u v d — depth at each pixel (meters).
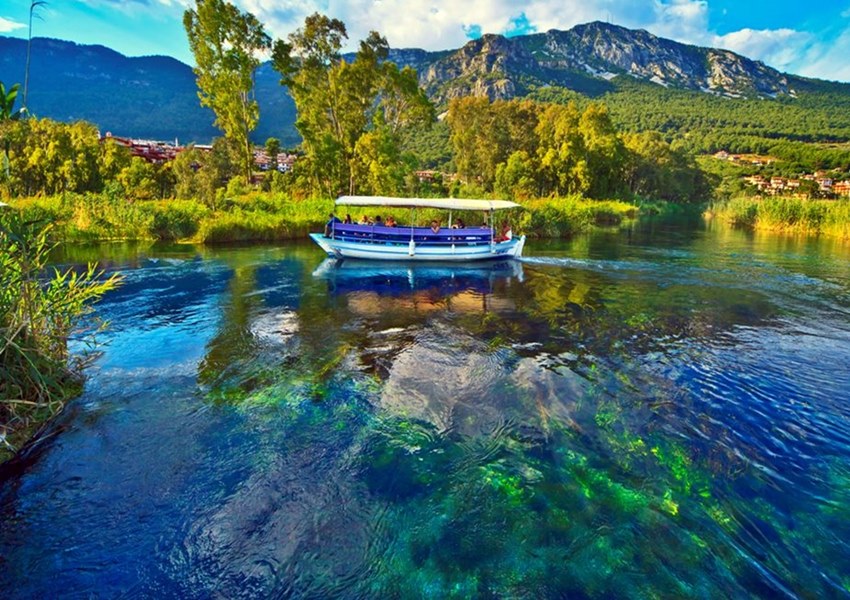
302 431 6.22
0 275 5.96
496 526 4.53
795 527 4.56
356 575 4.00
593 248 25.97
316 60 37.56
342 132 40.47
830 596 3.78
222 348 9.31
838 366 8.65
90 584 3.89
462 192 46.69
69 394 6.87
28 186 40.56
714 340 10.15
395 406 6.95
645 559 4.14
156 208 25.09
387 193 36.00
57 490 4.99
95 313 11.58
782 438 6.18
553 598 3.75
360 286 15.34
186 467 5.43
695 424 6.50
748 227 42.09
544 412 6.78
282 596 3.79
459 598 3.75
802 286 15.73
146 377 7.85
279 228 25.91
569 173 55.31
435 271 18.38
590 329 10.88
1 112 5.94
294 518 4.65
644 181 81.81
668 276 17.55
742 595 3.77
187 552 4.23
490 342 9.89
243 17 35.78
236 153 43.88
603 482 5.20
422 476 5.29
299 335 10.21
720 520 4.64
